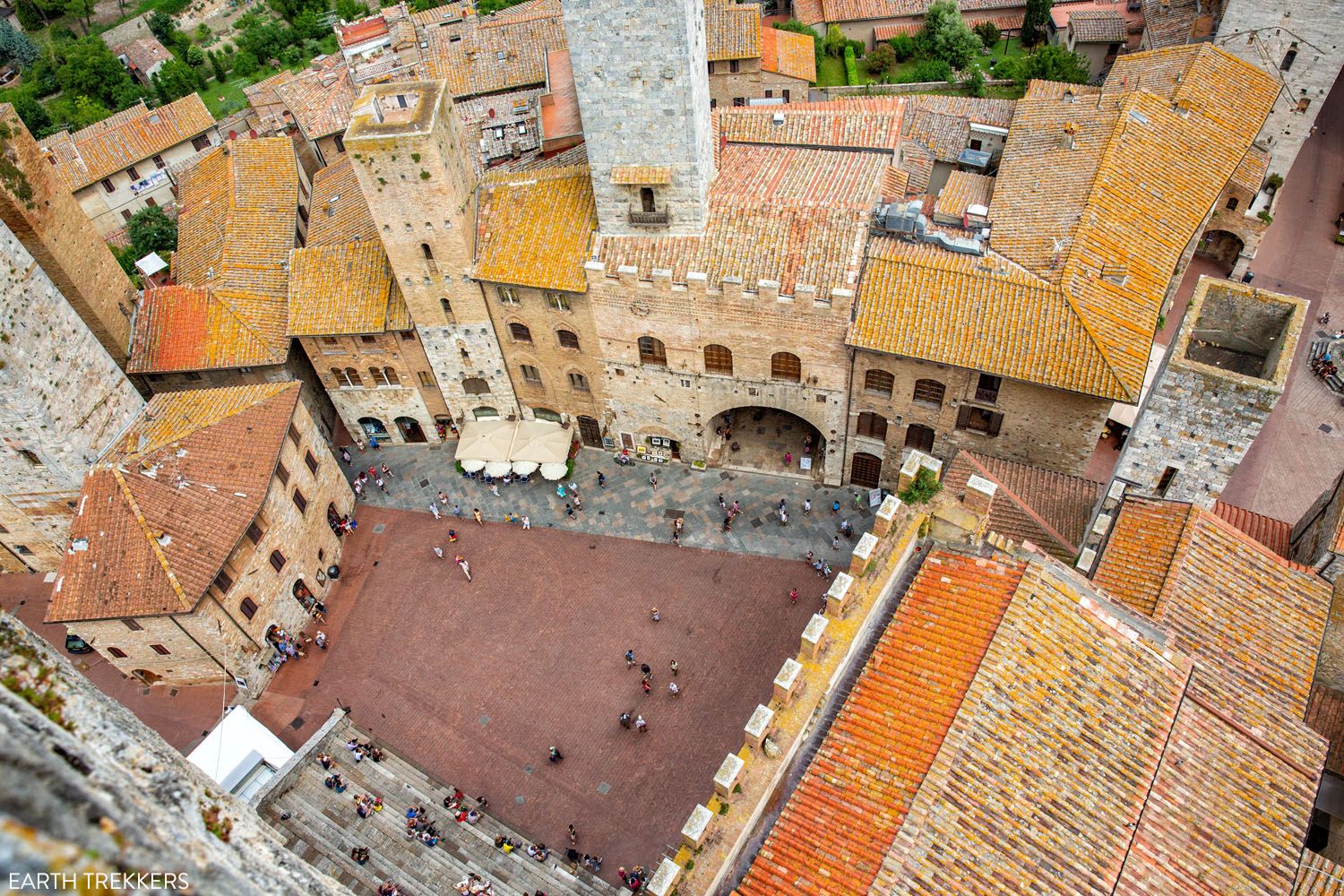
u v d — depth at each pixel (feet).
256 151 231.30
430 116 152.15
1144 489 113.29
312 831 134.82
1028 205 165.68
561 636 167.22
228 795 37.96
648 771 147.95
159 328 188.03
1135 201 161.68
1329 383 188.34
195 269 208.74
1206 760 88.99
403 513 192.54
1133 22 280.92
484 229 168.86
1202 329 110.63
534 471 190.70
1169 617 101.19
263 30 412.36
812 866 82.02
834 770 88.33
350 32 304.91
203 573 144.05
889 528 101.30
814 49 283.38
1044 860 79.61
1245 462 177.17
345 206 204.13
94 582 143.23
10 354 140.56
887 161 169.58
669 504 186.39
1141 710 89.76
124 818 26.84
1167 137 174.60
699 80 144.25
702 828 85.15
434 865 131.64
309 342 185.68
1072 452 152.35
